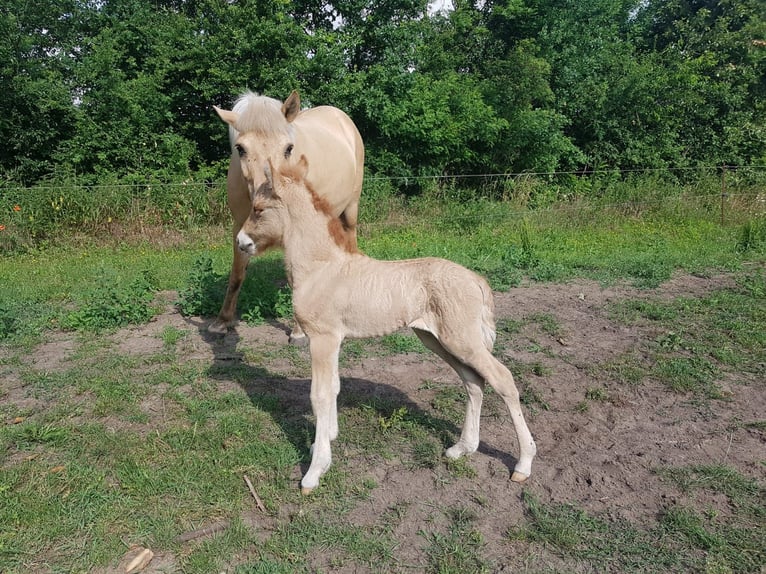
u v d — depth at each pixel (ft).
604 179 48.44
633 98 50.06
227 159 46.83
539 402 14.70
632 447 12.54
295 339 18.81
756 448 12.32
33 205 33.91
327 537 9.68
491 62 51.83
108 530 9.82
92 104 44.04
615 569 8.96
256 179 13.33
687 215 39.14
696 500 10.58
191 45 45.96
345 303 10.69
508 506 10.59
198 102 47.60
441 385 15.75
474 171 49.08
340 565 9.08
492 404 14.62
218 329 19.71
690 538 9.53
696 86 51.39
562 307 22.31
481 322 10.72
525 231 32.37
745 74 53.67
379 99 44.09
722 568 8.79
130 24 48.11
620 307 21.97
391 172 45.78
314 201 10.73
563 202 42.98
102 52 43.21
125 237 34.94
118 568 9.01
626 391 15.35
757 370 16.33
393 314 10.65
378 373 16.53
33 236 33.81
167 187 37.68
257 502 10.59
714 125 53.72
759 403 14.42
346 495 10.89
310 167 16.17
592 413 14.21
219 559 9.19
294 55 43.73
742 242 31.12
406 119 44.83
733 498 10.56
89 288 24.61
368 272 10.76
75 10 48.83
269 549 9.43
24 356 17.60
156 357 17.33
